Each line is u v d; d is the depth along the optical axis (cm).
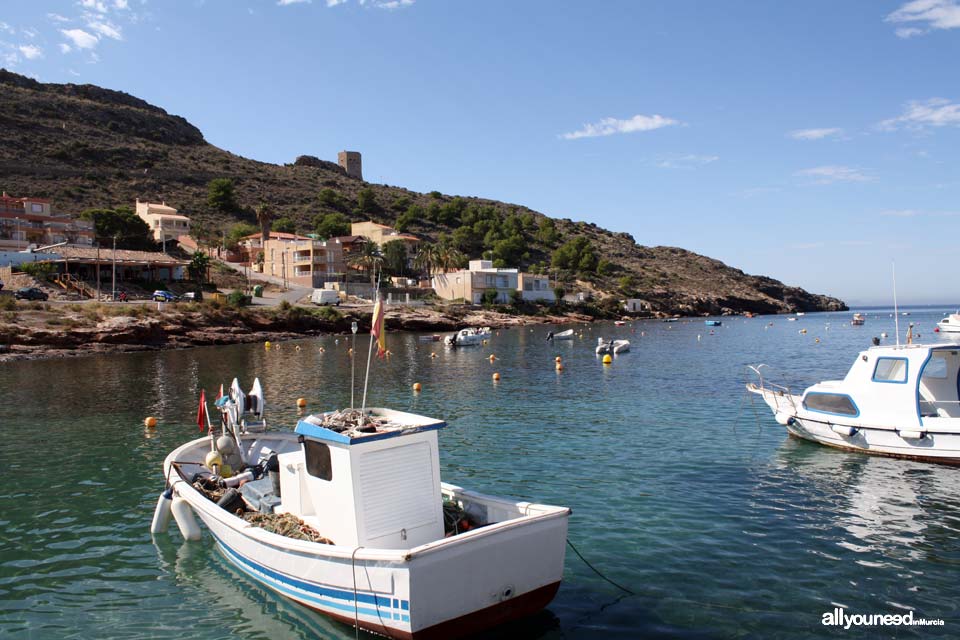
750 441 2325
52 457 2217
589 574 1262
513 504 1110
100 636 1065
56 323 6203
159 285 9225
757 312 19188
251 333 7738
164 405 3266
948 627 1047
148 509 1686
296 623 1096
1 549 1430
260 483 1448
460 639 986
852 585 1199
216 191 16550
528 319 12125
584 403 3269
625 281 16488
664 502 1677
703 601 1149
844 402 2136
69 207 13675
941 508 1587
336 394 3694
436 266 14175
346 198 19525
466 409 3155
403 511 1067
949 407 1994
